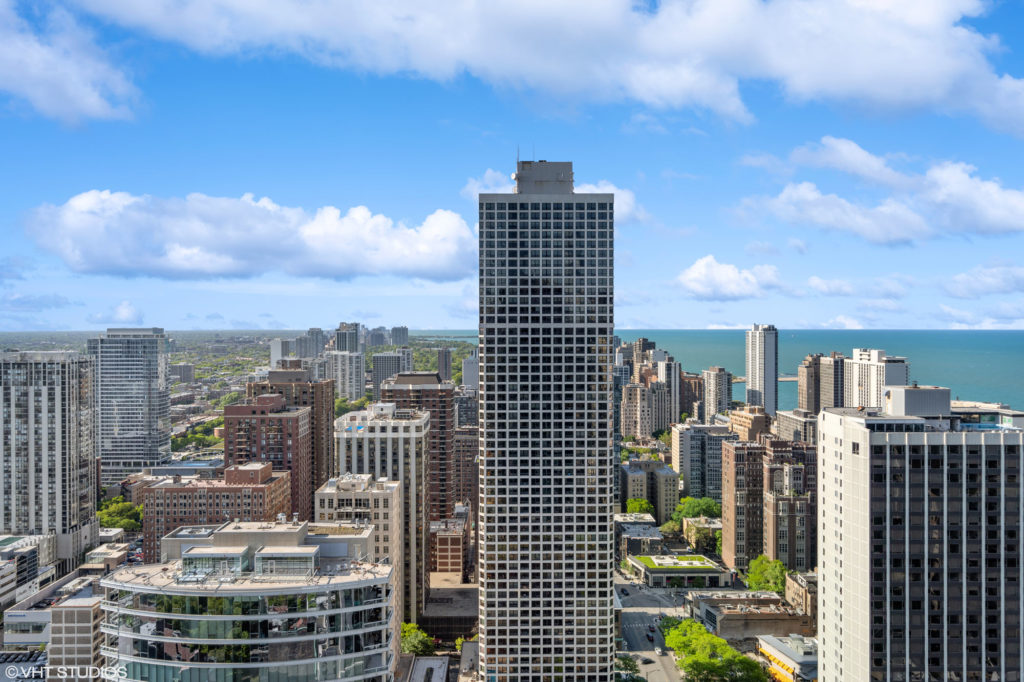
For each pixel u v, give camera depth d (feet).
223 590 549.13
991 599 643.86
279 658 549.95
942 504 644.69
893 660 646.74
